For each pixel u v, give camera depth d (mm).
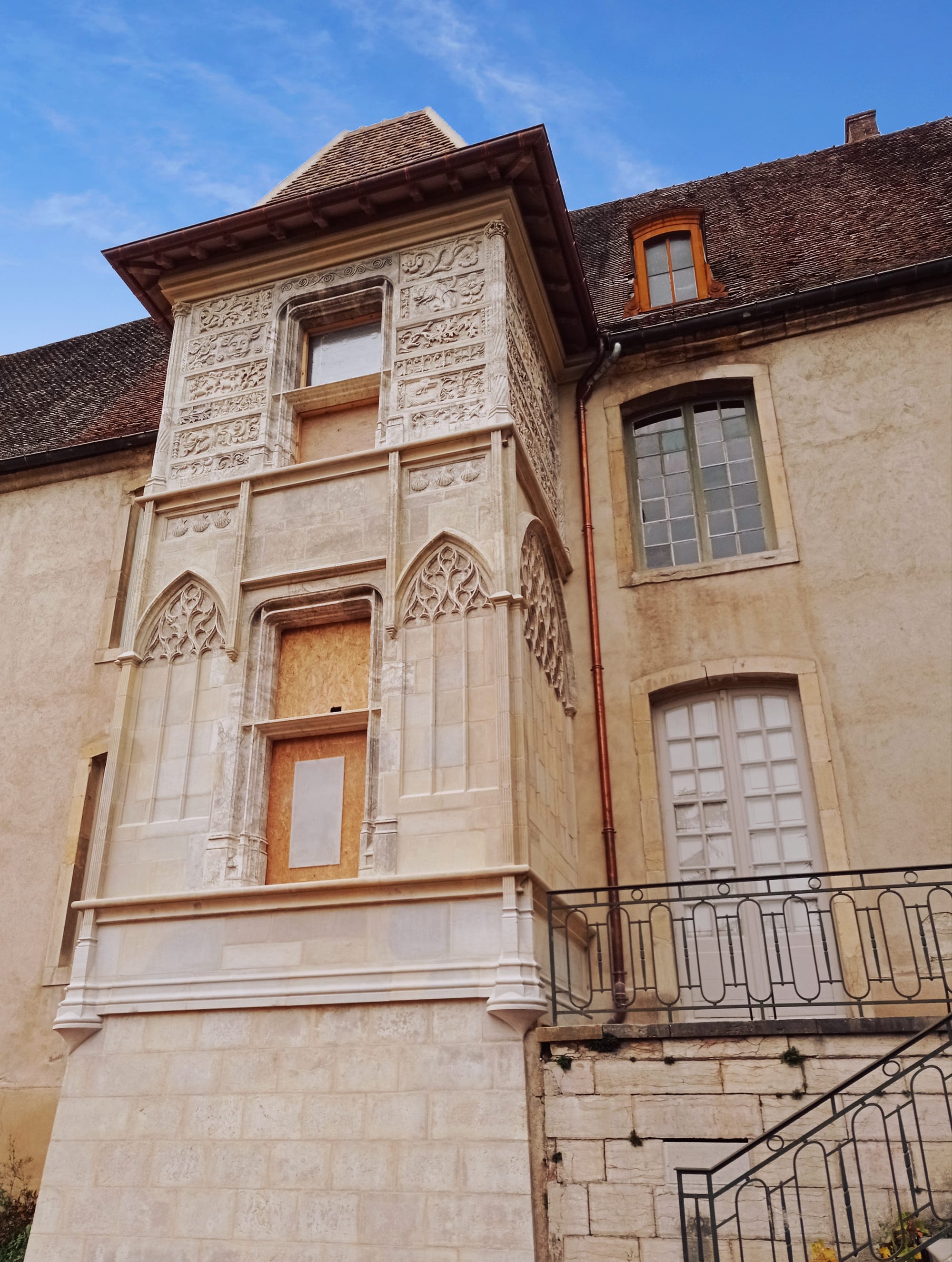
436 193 10695
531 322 11352
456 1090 7176
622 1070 7133
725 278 13305
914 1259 6016
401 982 7535
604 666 10914
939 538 10406
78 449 14016
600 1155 6969
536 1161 6977
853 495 10898
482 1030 7285
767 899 9734
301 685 9398
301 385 10938
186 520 10234
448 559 9039
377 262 10883
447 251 10586
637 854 10062
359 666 9273
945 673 9852
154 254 11312
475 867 7820
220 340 11164
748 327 11992
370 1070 7418
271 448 10367
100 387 16500
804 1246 5648
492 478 9156
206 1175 7453
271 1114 7504
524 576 9188
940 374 11133
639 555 11688
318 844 8688
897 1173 6609
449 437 9430
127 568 13312
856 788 9695
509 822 7824
